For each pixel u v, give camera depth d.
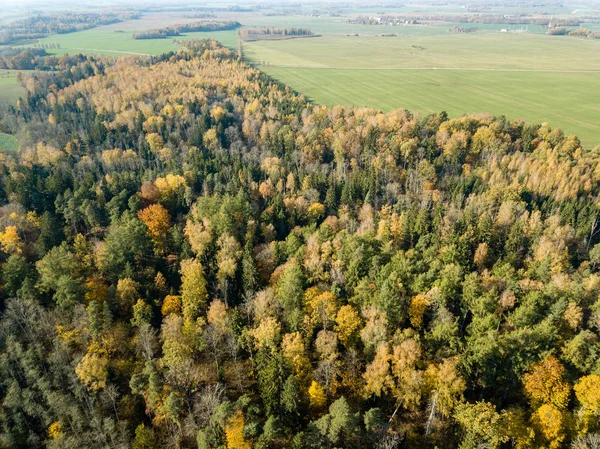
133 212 143.50
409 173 176.75
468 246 117.31
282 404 75.81
